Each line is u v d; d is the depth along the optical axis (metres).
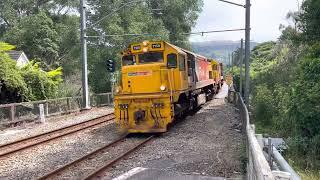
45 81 24.92
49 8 52.19
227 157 10.77
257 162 4.89
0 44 25.06
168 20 43.34
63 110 24.33
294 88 13.30
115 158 10.59
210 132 15.04
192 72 19.62
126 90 15.52
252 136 7.07
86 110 26.14
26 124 19.89
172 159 10.75
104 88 34.25
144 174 9.22
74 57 43.94
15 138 15.77
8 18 51.12
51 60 45.72
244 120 12.92
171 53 15.66
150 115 14.86
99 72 33.88
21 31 44.56
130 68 15.52
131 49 16.08
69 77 47.75
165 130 14.63
